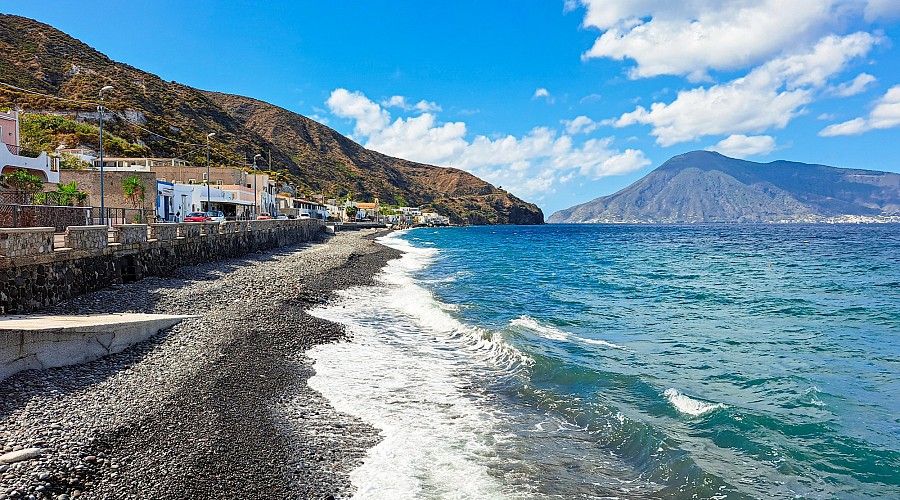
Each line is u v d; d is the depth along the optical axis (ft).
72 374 37.63
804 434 35.68
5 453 25.90
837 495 27.89
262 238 155.74
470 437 35.22
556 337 64.08
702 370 51.47
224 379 40.78
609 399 42.29
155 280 77.41
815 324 74.79
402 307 80.89
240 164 417.90
